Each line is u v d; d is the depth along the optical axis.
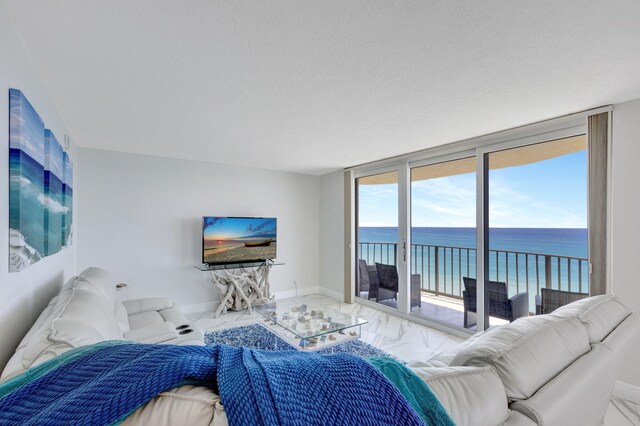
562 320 1.10
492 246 3.16
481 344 0.94
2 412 0.56
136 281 3.86
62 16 1.27
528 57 1.61
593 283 2.35
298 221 5.32
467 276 3.42
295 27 1.36
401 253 4.11
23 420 0.55
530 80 1.87
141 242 3.89
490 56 1.60
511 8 1.24
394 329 3.67
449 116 2.50
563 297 2.65
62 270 2.48
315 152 3.80
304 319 2.94
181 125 2.72
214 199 4.46
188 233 4.23
